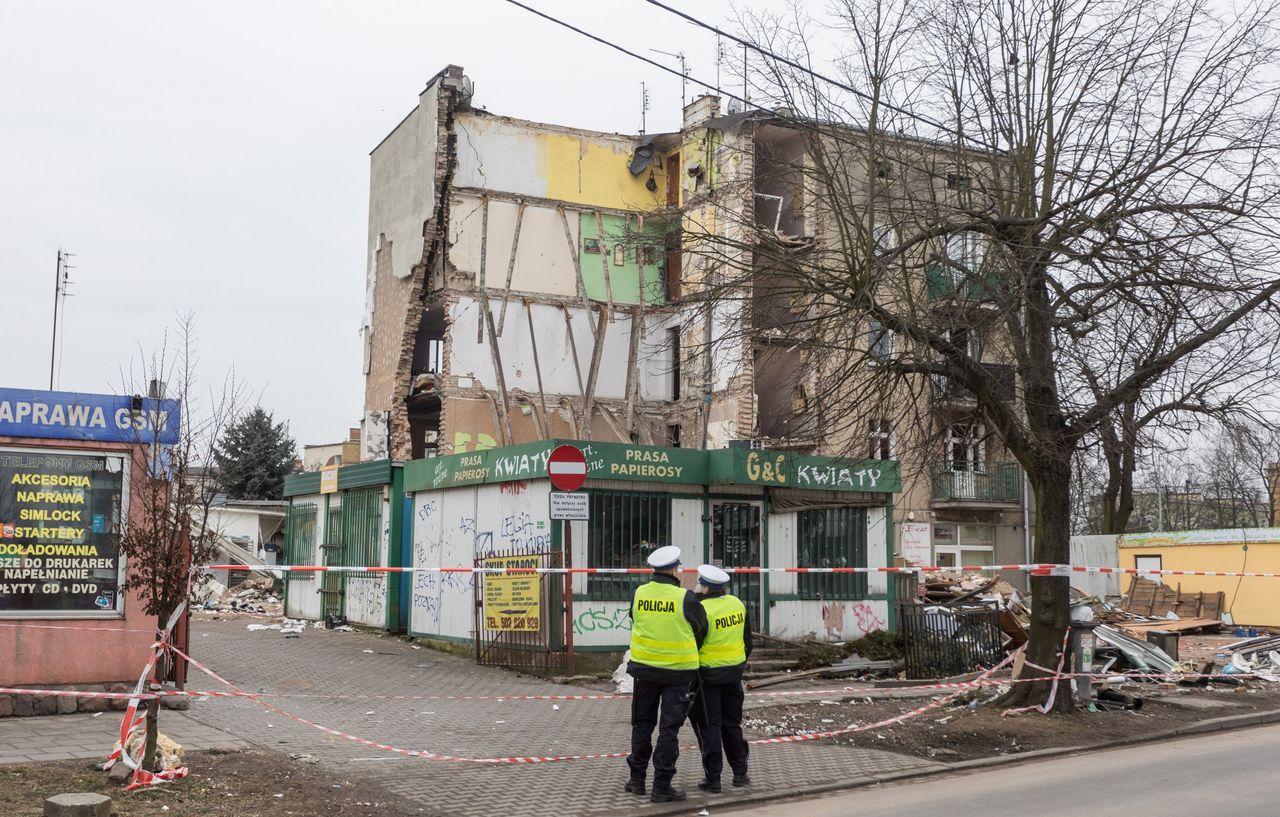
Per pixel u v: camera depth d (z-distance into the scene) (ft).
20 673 37.91
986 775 34.24
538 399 104.06
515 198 105.81
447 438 100.27
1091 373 43.96
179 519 29.78
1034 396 43.86
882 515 67.10
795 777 32.81
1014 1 45.44
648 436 105.29
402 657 61.00
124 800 26.48
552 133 108.17
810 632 63.41
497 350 101.60
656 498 59.41
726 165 87.40
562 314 106.52
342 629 74.49
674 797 29.45
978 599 73.31
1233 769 34.45
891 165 46.98
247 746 33.81
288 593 86.38
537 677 54.54
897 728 40.91
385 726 39.50
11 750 31.60
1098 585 113.91
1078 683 45.32
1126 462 46.19
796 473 62.95
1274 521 122.42
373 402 114.62
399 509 71.56
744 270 48.37
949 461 50.42
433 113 104.88
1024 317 44.60
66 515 39.22
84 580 39.37
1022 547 109.81
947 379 45.03
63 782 27.71
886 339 47.88
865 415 44.98
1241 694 52.39
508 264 104.88
